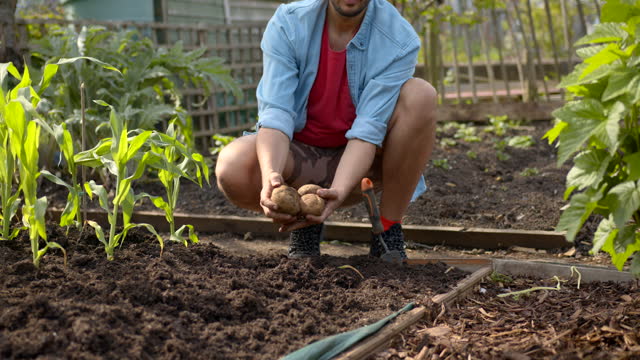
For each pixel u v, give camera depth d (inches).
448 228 135.0
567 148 64.4
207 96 215.0
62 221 90.7
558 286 96.0
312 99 104.0
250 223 144.4
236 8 318.0
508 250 129.4
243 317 76.3
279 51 100.7
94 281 78.8
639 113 70.1
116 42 195.6
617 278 98.5
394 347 75.3
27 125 81.0
